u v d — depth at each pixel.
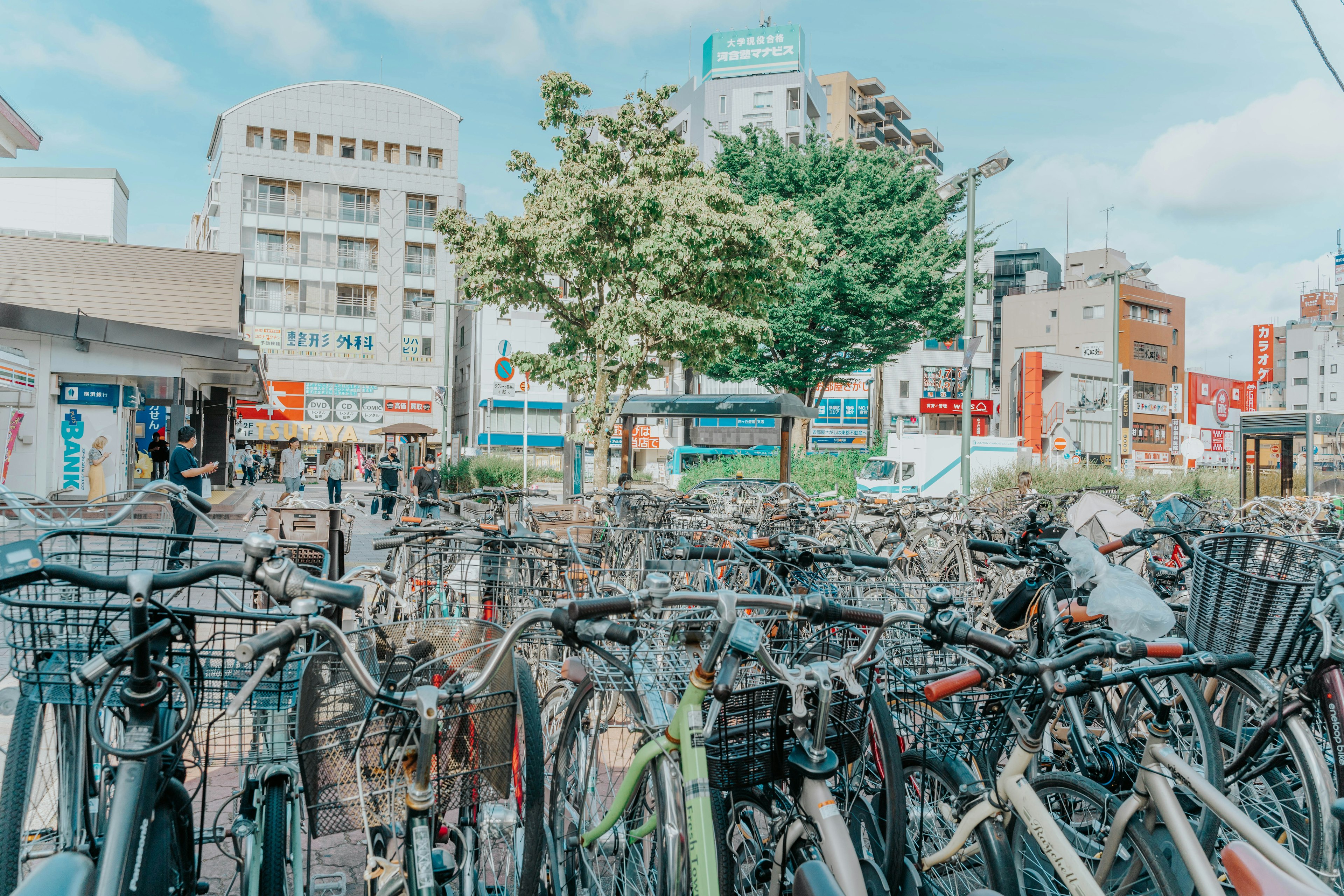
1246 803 2.98
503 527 4.72
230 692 2.18
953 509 7.86
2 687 2.21
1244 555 3.13
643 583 3.71
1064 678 2.17
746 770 2.20
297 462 20.02
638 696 2.28
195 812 2.93
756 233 15.69
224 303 21.31
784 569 3.63
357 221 45.19
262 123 43.91
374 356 45.28
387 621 3.92
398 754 2.19
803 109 51.59
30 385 12.55
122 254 21.36
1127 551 5.46
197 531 11.98
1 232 33.72
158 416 21.61
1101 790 2.29
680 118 54.50
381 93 45.78
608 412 17.17
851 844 2.02
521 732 2.54
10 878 2.00
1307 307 69.25
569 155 16.00
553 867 2.58
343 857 3.25
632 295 16.02
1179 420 62.44
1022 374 44.06
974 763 2.60
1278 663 2.75
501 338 43.34
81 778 2.04
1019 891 2.26
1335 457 13.46
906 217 24.55
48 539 2.48
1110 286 59.19
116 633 1.97
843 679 2.14
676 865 2.04
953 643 2.16
